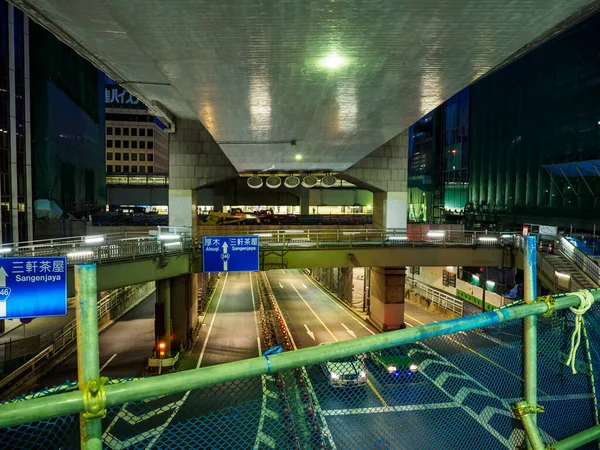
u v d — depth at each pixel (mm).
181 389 2129
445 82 12438
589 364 3846
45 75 47938
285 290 52031
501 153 55562
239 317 37781
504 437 5863
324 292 50875
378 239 33125
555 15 7867
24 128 42344
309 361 2436
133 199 68625
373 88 13125
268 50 9773
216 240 25766
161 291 25719
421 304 44062
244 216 58656
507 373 4426
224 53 9961
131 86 22250
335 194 66312
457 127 66438
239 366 2268
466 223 62844
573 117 43594
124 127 118188
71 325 29781
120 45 14531
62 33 13008
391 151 37531
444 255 29844
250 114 16781
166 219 56938
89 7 10633
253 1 7355
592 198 41438
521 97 51781
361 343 2588
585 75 42031
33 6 10602
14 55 40406
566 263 25641
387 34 8797
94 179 63125
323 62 10664
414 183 77438
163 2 7293
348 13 7785
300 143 23422
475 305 36750
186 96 14109
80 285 2020
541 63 48219
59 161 51094
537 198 49062
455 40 9133
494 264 29922
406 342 2748
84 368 2025
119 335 31969
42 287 15289
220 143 23438
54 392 2068
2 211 38781
